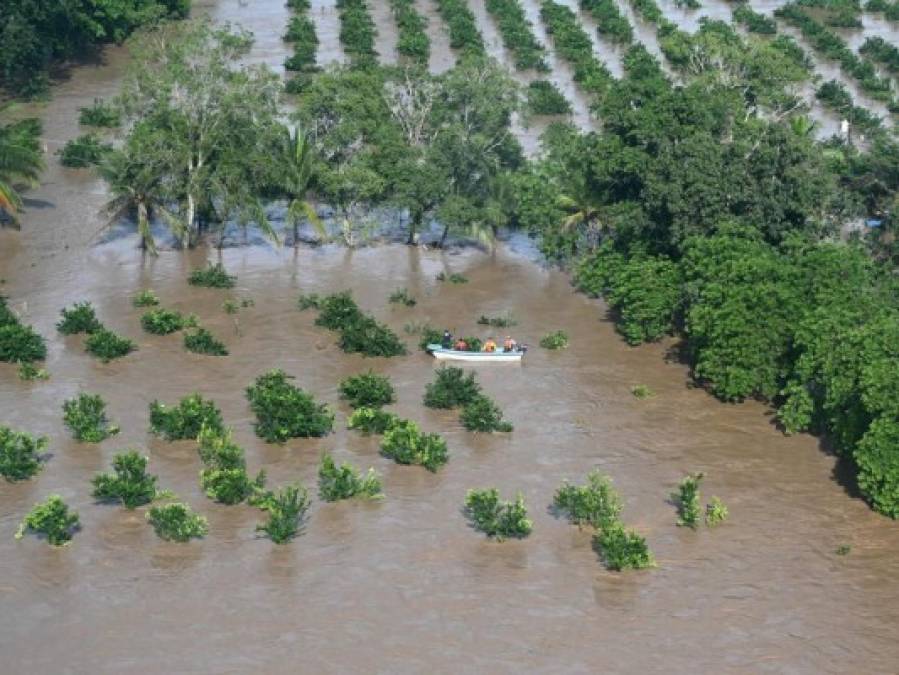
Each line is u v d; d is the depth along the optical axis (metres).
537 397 56.41
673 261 62.84
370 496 47.84
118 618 41.12
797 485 49.28
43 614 41.28
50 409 54.44
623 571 43.69
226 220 72.44
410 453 50.00
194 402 52.44
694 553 44.84
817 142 75.38
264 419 52.41
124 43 112.12
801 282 55.81
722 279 56.56
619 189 67.19
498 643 40.12
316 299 65.69
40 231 74.81
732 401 55.88
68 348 60.34
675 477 49.84
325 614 41.44
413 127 75.81
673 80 91.62
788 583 43.28
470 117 74.94
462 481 49.34
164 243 73.81
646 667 39.09
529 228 70.00
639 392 56.38
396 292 67.75
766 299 54.59
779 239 60.69
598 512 45.69
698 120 64.25
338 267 71.00
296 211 70.75
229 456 48.59
